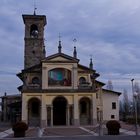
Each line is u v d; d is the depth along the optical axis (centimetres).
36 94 6581
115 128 3938
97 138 3456
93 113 6594
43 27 7975
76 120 6538
